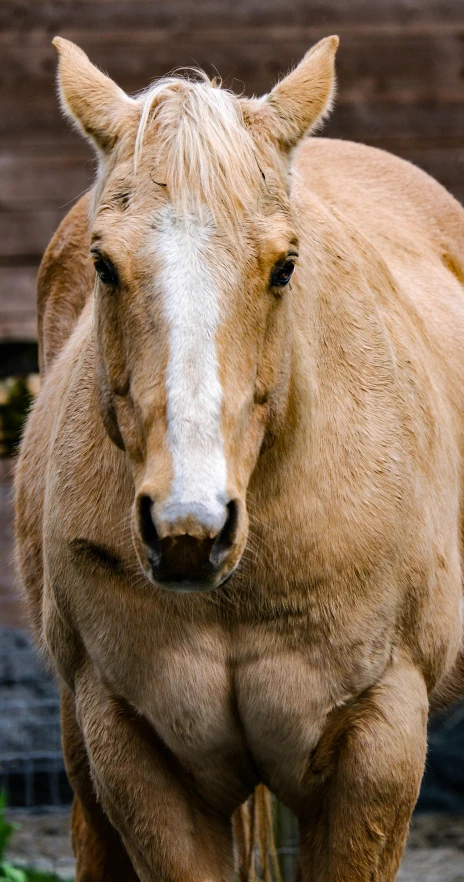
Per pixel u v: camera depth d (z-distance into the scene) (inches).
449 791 500.7
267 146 199.0
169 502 171.8
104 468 221.6
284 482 213.2
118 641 221.1
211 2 651.5
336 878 225.3
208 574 176.2
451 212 331.0
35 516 268.4
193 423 175.5
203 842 230.5
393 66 658.8
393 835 226.5
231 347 182.1
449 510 251.4
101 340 203.2
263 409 196.2
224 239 183.8
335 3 655.1
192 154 185.8
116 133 201.3
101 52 649.6
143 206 187.9
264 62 655.1
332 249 234.7
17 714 510.3
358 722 222.4
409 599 229.6
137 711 225.8
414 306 269.6
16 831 470.6
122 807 227.3
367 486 222.2
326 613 217.3
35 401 295.7
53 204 657.0
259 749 229.0
